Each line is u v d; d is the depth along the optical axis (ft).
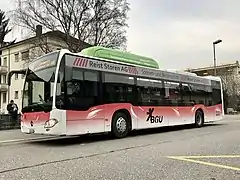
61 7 94.99
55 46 97.50
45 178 19.10
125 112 41.73
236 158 24.89
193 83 56.29
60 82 34.27
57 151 30.17
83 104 36.09
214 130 50.08
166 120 48.42
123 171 20.68
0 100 171.63
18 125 64.54
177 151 28.48
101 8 97.86
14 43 158.92
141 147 31.48
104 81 39.09
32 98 36.70
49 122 33.83
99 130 37.73
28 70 38.50
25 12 94.27
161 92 48.08
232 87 170.40
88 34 96.68
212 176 19.16
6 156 27.61
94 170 21.08
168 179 18.56
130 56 44.86
